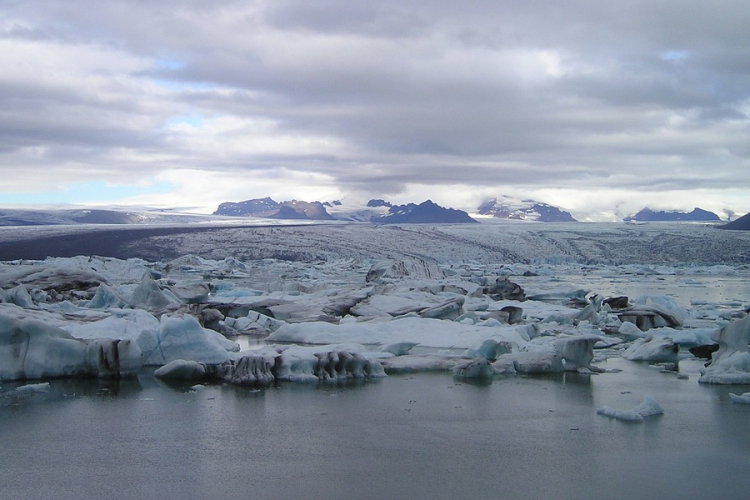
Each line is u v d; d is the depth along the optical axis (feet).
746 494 44.06
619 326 113.09
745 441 53.67
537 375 76.18
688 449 52.01
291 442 53.26
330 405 63.21
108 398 64.54
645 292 200.44
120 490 44.42
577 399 65.82
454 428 56.90
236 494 43.91
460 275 236.02
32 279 136.15
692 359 87.15
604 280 260.21
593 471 47.80
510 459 50.01
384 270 198.59
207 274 242.37
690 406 63.52
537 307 134.41
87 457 49.93
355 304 126.21
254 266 310.65
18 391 65.82
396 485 45.39
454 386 70.79
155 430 55.77
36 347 70.74
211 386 69.67
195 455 50.47
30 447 51.78
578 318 119.34
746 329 75.36
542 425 57.77
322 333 94.79
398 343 85.81
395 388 69.72
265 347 81.15
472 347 81.46
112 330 78.79
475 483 45.75
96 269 195.62
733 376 71.77
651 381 73.46
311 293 150.30
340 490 44.55
